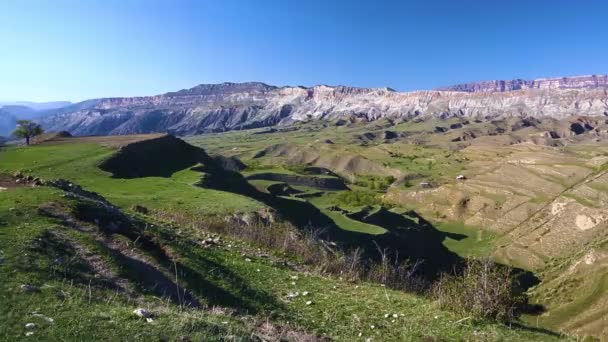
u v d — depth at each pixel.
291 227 41.78
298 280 19.78
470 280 17.42
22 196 18.72
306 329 14.05
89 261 14.42
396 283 26.88
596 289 64.56
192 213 38.50
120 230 18.52
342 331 14.27
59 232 15.64
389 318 15.88
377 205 96.06
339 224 68.31
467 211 121.19
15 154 60.47
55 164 56.03
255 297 16.27
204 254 19.75
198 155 81.69
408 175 160.25
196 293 15.23
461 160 197.00
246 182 81.69
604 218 95.25
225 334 11.10
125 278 14.21
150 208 38.53
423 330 14.73
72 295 11.70
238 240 26.75
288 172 127.38
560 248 92.75
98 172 55.19
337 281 21.25
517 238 101.75
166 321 10.98
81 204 19.06
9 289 11.09
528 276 83.00
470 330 15.10
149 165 69.62
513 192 123.06
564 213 102.88
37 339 9.14
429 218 120.88
